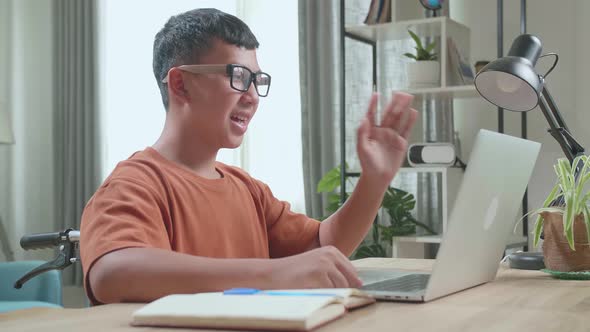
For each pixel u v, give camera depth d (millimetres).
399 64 3826
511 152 1146
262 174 4340
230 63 1354
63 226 4734
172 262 944
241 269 918
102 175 4648
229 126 1347
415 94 3332
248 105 1359
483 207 1067
